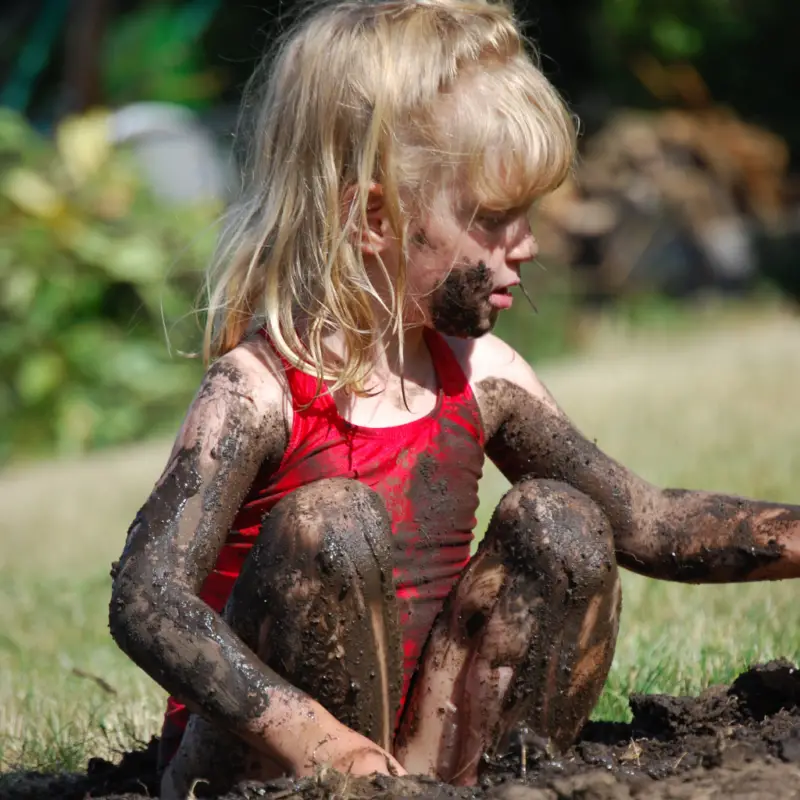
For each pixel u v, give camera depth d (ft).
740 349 85.15
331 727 15.57
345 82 17.79
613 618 16.67
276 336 17.66
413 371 18.63
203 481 16.75
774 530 18.78
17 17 140.46
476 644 16.78
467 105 17.46
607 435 55.77
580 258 116.88
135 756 20.48
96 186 83.05
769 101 138.41
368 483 17.62
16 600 39.68
